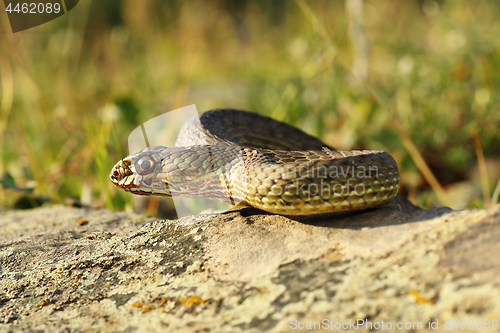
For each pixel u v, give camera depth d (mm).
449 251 461
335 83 810
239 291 470
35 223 578
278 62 1112
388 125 765
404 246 469
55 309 479
